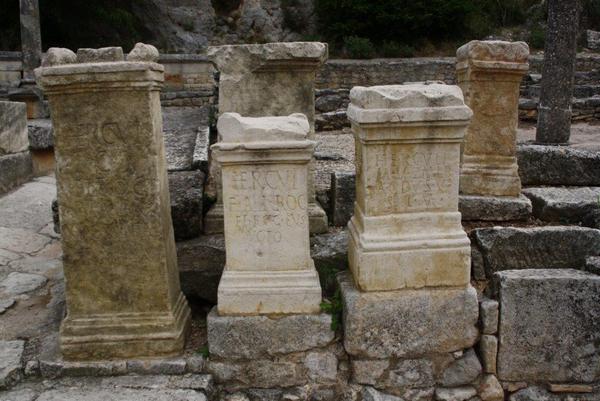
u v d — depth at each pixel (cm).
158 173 292
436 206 300
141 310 304
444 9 1805
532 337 307
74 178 289
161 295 302
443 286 302
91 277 299
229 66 391
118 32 1758
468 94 400
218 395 303
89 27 1728
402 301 298
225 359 302
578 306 304
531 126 1003
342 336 306
